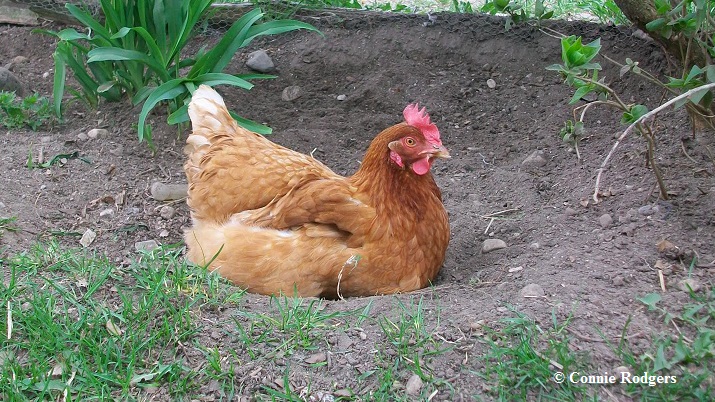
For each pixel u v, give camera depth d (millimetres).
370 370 1699
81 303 1809
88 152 2215
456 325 1746
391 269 1863
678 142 2123
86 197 2107
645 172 2068
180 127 2270
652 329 1730
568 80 1898
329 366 1708
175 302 1813
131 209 2092
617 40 2439
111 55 2141
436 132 1858
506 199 2117
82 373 1712
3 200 2045
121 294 1799
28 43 2588
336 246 1858
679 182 2018
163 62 2207
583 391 1656
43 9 2602
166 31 2316
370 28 2576
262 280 1872
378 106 2412
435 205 1891
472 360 1702
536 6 2197
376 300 1824
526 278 1852
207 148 1951
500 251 1968
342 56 2525
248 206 1919
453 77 2469
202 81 2172
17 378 1706
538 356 1687
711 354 1681
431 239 1881
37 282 1844
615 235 1924
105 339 1755
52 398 1688
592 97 2346
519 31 2512
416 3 3014
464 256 1993
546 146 2258
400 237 1857
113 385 1706
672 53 2082
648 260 1861
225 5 2615
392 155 1849
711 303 1759
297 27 2264
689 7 2061
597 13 2693
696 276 1821
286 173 1917
